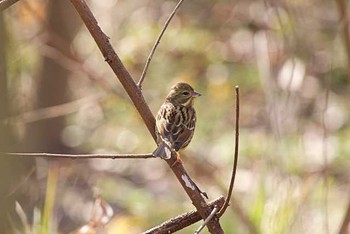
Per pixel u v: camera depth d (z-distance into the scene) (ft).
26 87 52.70
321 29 55.31
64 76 54.19
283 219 31.09
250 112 58.08
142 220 43.65
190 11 65.21
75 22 52.49
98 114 58.80
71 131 57.26
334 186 46.42
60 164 44.50
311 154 48.75
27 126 50.90
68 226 45.42
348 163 48.96
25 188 26.68
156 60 60.13
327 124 53.26
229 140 54.80
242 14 64.54
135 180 52.95
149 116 18.76
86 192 49.47
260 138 52.13
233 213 37.55
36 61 53.57
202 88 60.29
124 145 56.65
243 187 46.26
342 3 36.60
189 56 61.41
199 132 56.85
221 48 62.69
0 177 14.08
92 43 58.03
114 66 18.19
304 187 34.76
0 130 14.20
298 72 38.65
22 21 45.93
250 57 62.08
